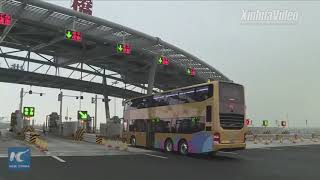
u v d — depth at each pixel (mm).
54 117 75875
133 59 53438
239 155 27516
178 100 26719
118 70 65125
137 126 32312
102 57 51031
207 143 23219
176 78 65438
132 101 33875
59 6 32250
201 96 24203
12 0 30203
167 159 22844
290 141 53938
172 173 16188
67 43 47250
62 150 28062
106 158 22781
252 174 16203
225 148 22906
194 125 24547
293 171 17484
